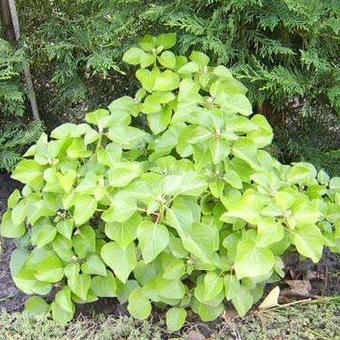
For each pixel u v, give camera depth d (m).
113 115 2.03
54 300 2.01
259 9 2.34
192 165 1.93
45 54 2.79
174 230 1.88
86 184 1.84
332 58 2.51
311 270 2.26
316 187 2.04
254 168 1.87
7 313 2.05
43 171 2.01
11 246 2.45
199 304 1.93
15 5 2.80
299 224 1.77
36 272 1.93
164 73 2.15
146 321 1.96
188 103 2.02
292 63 2.51
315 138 2.79
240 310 1.85
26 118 2.95
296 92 2.41
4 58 2.51
